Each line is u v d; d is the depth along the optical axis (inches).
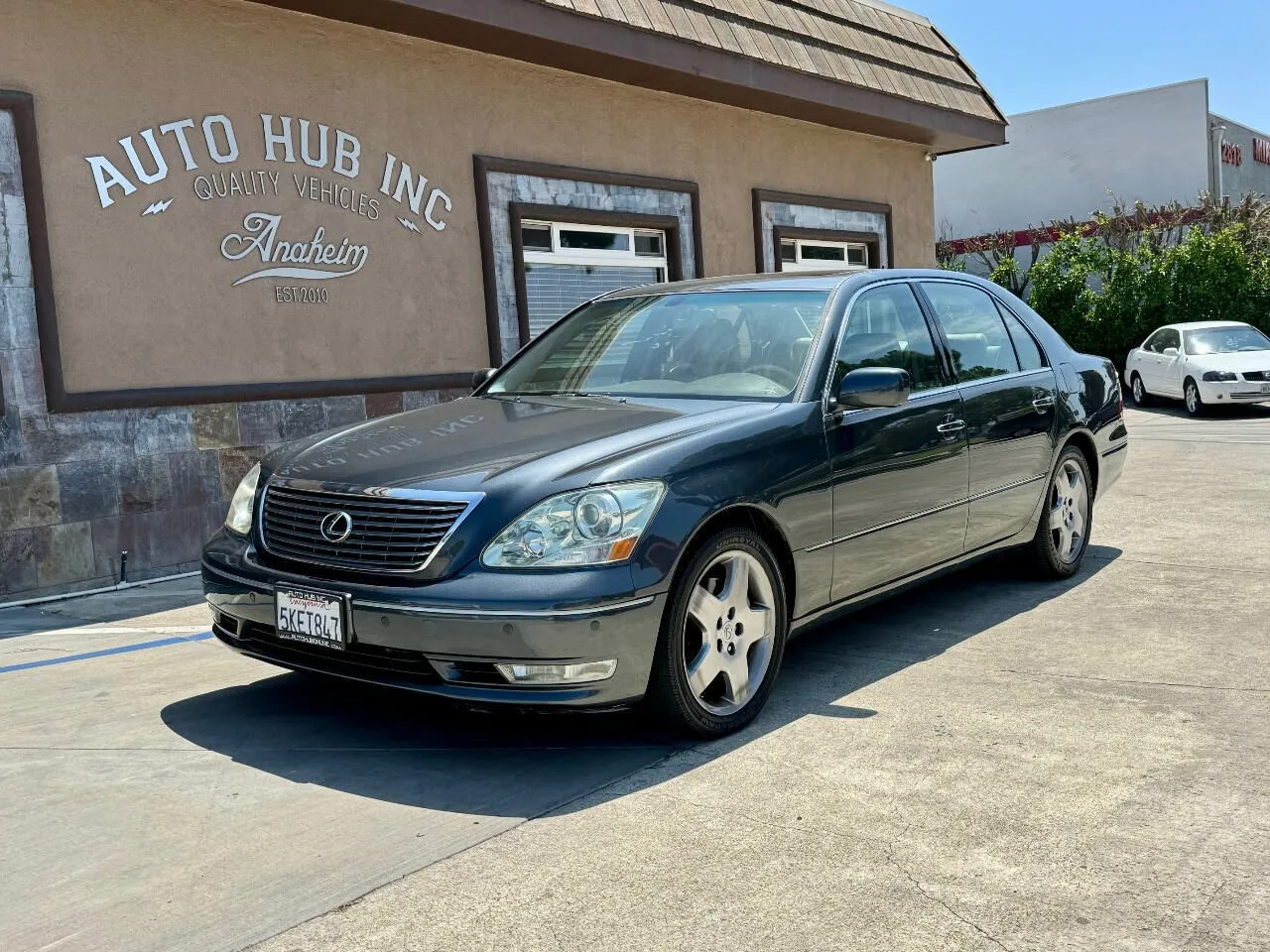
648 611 134.9
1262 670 171.2
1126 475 393.1
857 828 120.0
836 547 166.1
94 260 265.6
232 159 291.1
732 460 149.6
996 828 119.3
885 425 176.2
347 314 319.3
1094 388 243.8
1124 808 123.7
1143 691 163.2
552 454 143.9
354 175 319.6
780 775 135.0
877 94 478.3
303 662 145.7
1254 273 864.3
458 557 133.5
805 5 458.9
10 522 252.4
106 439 267.9
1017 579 237.5
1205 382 654.5
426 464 146.3
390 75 327.9
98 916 104.4
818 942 97.7
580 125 389.4
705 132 441.4
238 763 142.4
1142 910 102.2
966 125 536.4
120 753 146.6
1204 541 269.4
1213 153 1149.7
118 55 268.5
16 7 251.6
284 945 98.9
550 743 148.0
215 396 286.2
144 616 233.3
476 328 354.9
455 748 146.7
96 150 265.3
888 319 191.6
